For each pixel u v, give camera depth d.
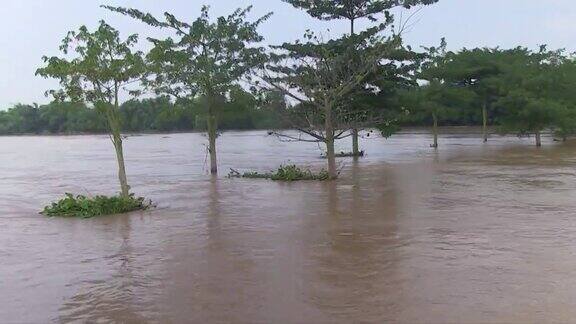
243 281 7.09
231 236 9.91
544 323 5.38
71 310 6.22
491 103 40.72
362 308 5.97
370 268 7.52
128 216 12.64
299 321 5.66
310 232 10.08
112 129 14.22
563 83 39.06
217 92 21.91
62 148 51.88
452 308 5.87
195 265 7.96
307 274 7.32
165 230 10.74
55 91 13.21
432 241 8.99
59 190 18.53
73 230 11.09
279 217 11.80
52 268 8.06
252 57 21.73
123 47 13.43
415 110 34.56
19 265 8.27
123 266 8.06
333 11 27.09
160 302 6.38
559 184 15.99
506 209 11.89
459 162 24.70
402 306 5.99
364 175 20.20
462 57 40.97
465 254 8.08
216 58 21.72
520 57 42.75
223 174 22.66
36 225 11.79
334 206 13.12
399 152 33.31
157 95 20.91
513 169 20.80
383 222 10.84
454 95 38.78
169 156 35.94
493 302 6.01
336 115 23.28
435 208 12.32
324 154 33.19
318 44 22.52
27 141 73.44
